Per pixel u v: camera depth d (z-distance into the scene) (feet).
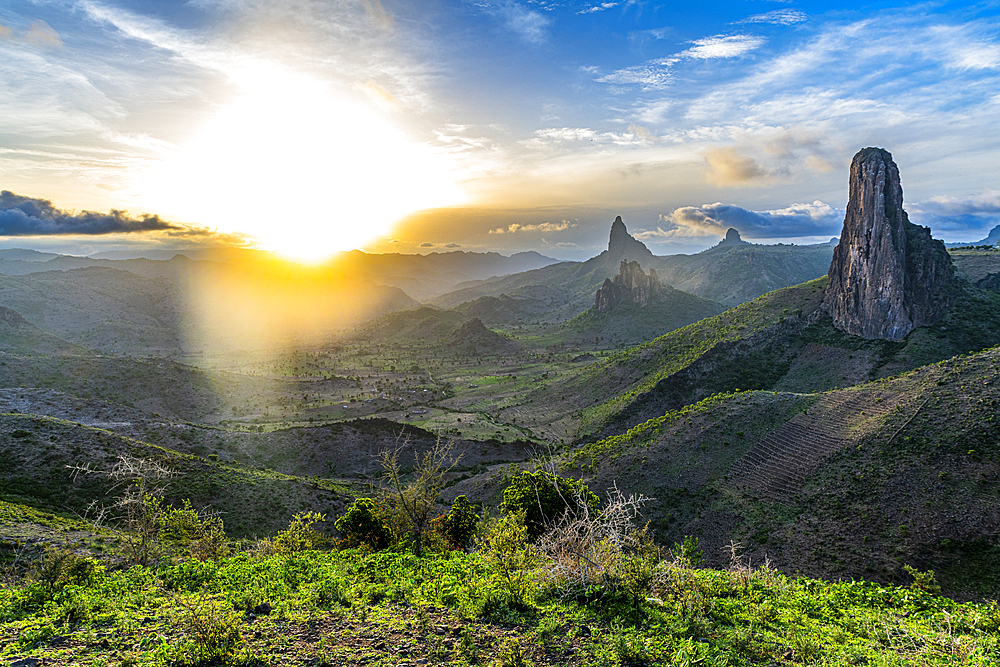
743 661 32.50
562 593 42.52
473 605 39.75
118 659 30.63
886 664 32.48
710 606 41.06
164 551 77.87
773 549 143.54
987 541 118.11
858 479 152.97
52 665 29.53
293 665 30.71
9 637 32.96
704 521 165.78
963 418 152.66
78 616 36.91
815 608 45.88
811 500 155.53
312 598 42.80
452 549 94.07
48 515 127.54
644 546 52.85
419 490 105.19
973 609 44.32
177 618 36.58
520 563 49.01
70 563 47.06
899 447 156.25
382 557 63.72
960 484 133.59
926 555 121.49
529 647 33.37
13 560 82.74
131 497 80.89
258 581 49.65
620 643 33.42
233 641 32.81
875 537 132.26
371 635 35.53
